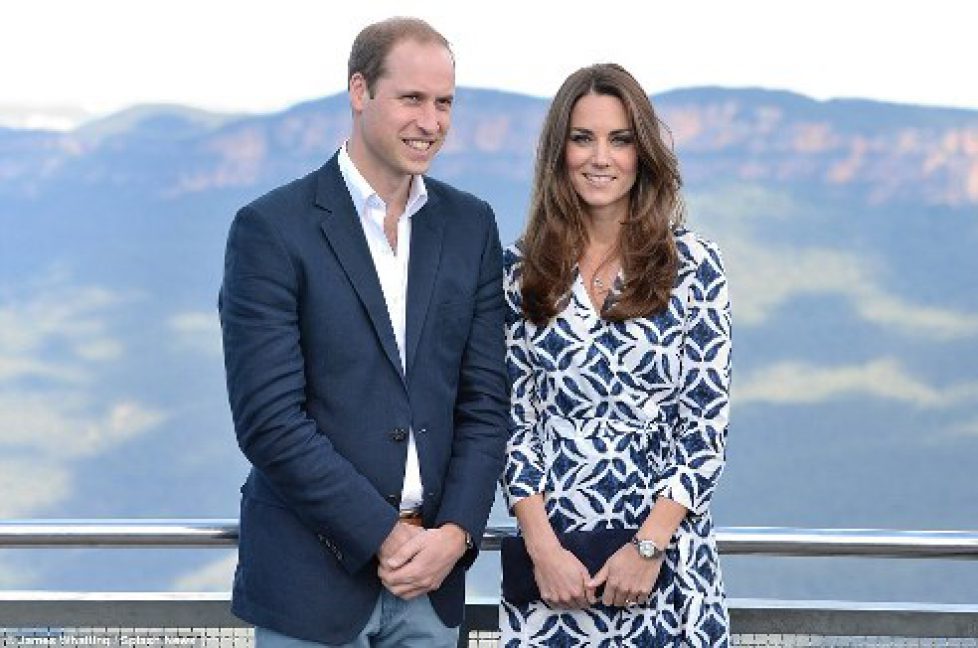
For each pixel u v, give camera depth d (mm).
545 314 5902
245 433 5488
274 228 5539
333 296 5559
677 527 5801
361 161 5672
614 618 5883
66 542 6254
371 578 5605
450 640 5816
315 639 5539
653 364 5859
